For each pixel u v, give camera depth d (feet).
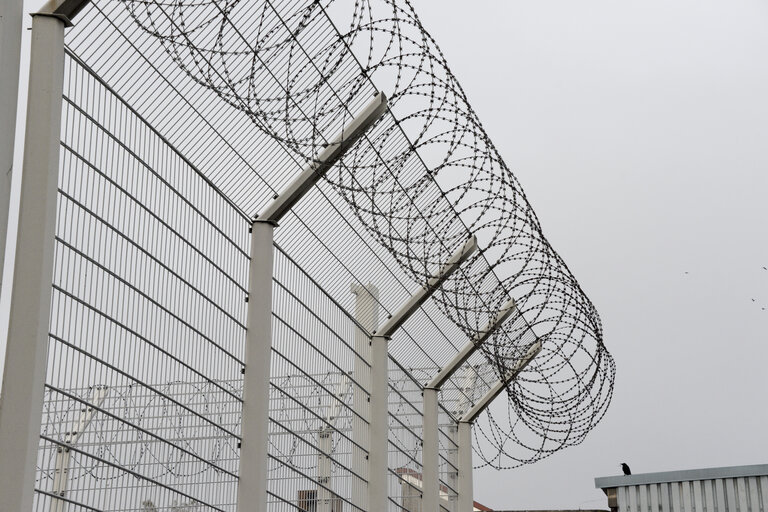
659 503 73.20
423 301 40.42
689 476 72.23
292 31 27.63
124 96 23.82
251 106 27.30
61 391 21.06
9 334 19.54
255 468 28.45
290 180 30.50
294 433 32.63
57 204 21.12
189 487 25.95
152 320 24.66
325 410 35.14
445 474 49.85
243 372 29.22
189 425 26.04
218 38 24.29
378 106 30.45
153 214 24.86
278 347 31.86
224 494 27.58
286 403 32.30
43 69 20.74
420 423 45.96
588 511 81.61
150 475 24.18
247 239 29.96
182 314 26.11
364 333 38.93
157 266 24.99
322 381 35.01
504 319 43.62
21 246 19.88
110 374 22.90
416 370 45.42
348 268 36.60
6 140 19.36
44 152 20.33
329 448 35.24
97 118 22.76
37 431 19.47
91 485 22.06
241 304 29.40
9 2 19.74
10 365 19.40
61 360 21.15
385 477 38.70
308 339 34.09
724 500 70.38
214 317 27.78
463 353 46.70
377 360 39.58
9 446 19.11
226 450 27.81
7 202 19.26
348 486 36.42
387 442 39.19
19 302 19.67
